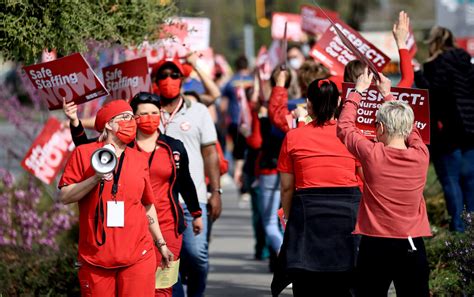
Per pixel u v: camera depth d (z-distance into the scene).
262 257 30.69
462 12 36.66
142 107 18.23
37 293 22.64
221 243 35.03
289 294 23.11
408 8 105.75
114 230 16.11
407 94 18.00
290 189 17.77
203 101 26.00
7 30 17.64
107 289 16.28
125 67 21.20
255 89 29.06
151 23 20.83
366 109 18.23
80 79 17.98
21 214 28.50
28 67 18.02
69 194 16.06
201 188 21.06
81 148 16.41
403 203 15.98
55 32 18.38
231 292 24.61
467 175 26.16
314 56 23.50
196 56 25.62
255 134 28.17
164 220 18.58
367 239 16.19
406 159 15.93
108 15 20.00
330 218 17.12
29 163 25.73
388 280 16.44
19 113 31.56
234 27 137.62
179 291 20.19
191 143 21.06
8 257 26.00
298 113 19.91
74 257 23.78
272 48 36.94
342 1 93.50
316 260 17.03
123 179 16.22
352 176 17.36
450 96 25.77
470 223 19.70
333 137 17.42
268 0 68.25
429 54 26.48
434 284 21.05
